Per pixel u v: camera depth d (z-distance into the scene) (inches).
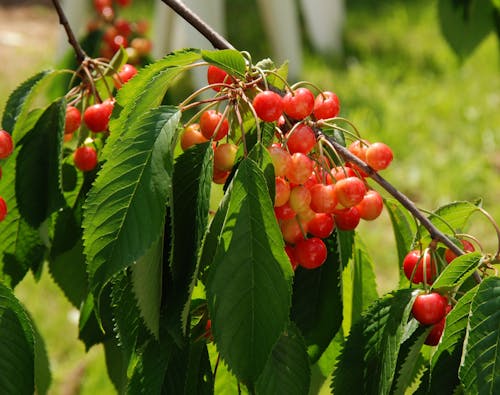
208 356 55.0
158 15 176.2
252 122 54.9
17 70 235.0
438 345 53.9
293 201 53.6
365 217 56.3
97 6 76.1
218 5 164.7
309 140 54.0
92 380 117.1
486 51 255.0
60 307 135.9
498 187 184.5
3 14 290.4
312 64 240.5
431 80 239.0
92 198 51.7
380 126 207.5
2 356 54.1
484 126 211.5
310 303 57.5
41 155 59.1
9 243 59.6
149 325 51.7
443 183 184.7
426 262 56.1
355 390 55.0
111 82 61.7
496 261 54.4
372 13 292.0
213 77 56.6
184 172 53.3
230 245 51.7
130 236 51.4
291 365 54.7
